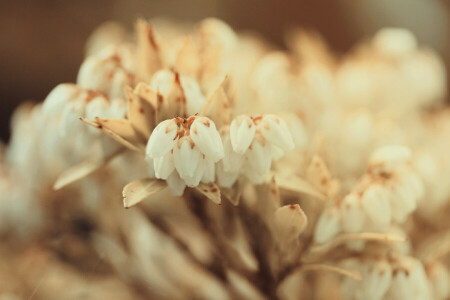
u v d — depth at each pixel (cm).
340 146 21
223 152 17
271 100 21
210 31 21
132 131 18
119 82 18
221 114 17
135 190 17
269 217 18
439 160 21
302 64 22
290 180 18
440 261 21
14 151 22
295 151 20
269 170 18
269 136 17
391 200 18
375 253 19
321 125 21
